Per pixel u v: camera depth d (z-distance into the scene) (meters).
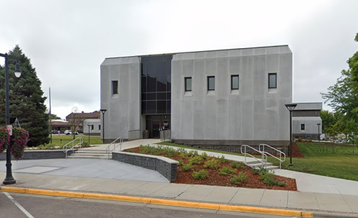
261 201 8.15
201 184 10.36
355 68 16.42
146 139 28.16
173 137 26.75
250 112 24.94
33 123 29.50
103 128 28.62
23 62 30.23
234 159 14.81
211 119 25.84
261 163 14.05
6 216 7.22
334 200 8.25
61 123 106.75
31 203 8.52
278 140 24.23
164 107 28.28
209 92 26.20
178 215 7.24
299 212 7.18
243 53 25.42
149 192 9.30
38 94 30.44
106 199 8.95
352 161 22.02
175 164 10.98
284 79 24.28
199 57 26.48
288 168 13.95
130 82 28.83
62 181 11.24
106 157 18.03
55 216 7.19
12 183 10.84
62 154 18.69
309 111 61.19
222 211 7.62
